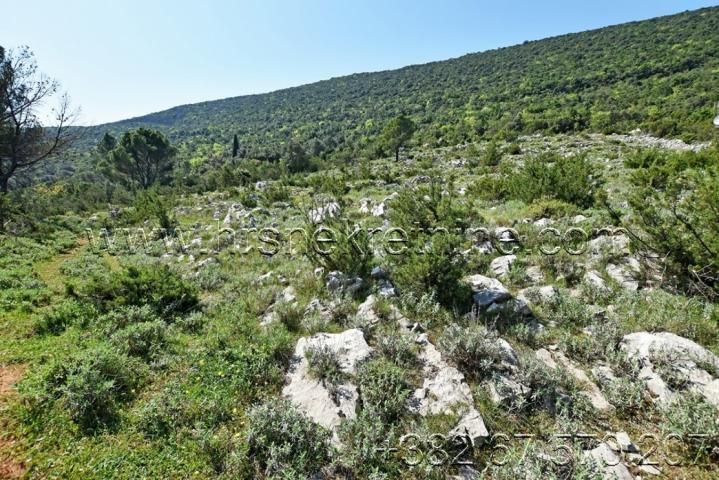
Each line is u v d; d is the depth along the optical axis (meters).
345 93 169.62
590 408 3.88
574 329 5.35
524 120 67.00
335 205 14.27
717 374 4.13
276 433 3.78
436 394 4.18
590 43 137.00
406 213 9.23
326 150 76.31
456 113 96.69
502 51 166.75
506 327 5.41
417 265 6.31
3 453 3.72
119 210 23.09
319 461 3.55
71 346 5.63
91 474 3.53
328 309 6.36
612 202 11.14
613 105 69.31
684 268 6.14
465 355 4.62
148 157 47.69
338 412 4.10
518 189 12.87
